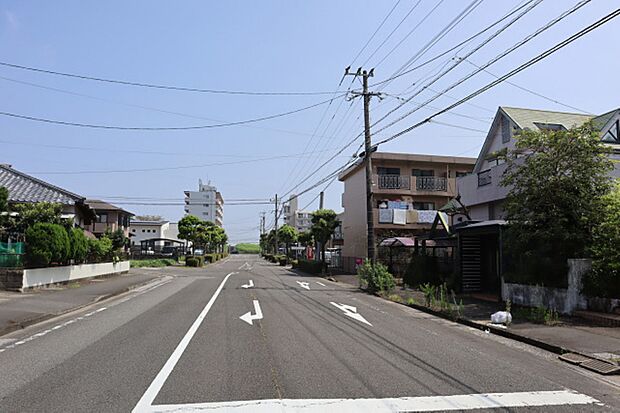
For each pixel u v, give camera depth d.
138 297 16.95
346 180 43.06
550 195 13.05
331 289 21.48
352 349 8.23
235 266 50.22
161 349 8.01
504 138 24.12
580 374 7.07
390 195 36.19
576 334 9.78
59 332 9.72
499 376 6.70
